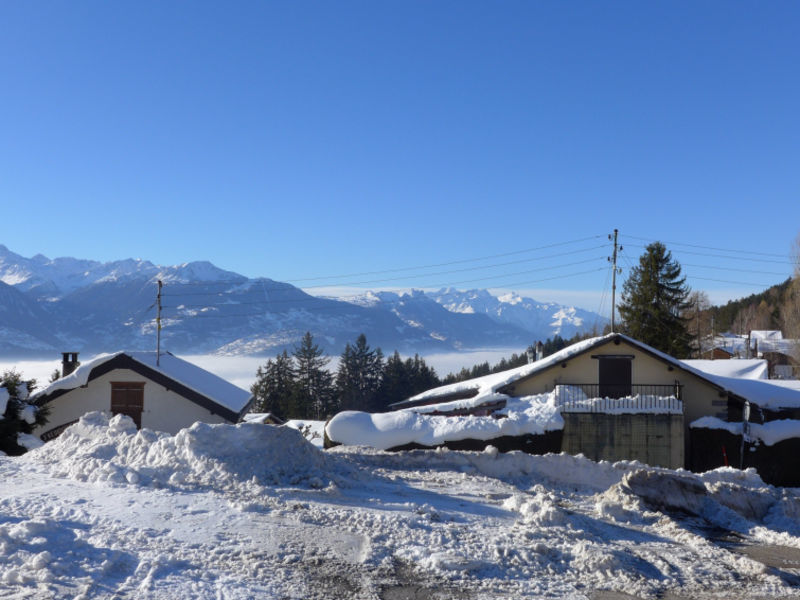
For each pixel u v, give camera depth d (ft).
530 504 41.57
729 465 86.58
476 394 103.30
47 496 33.14
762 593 29.76
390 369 349.00
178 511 32.68
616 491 50.21
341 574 27.37
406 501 40.93
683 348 201.98
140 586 23.97
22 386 75.82
